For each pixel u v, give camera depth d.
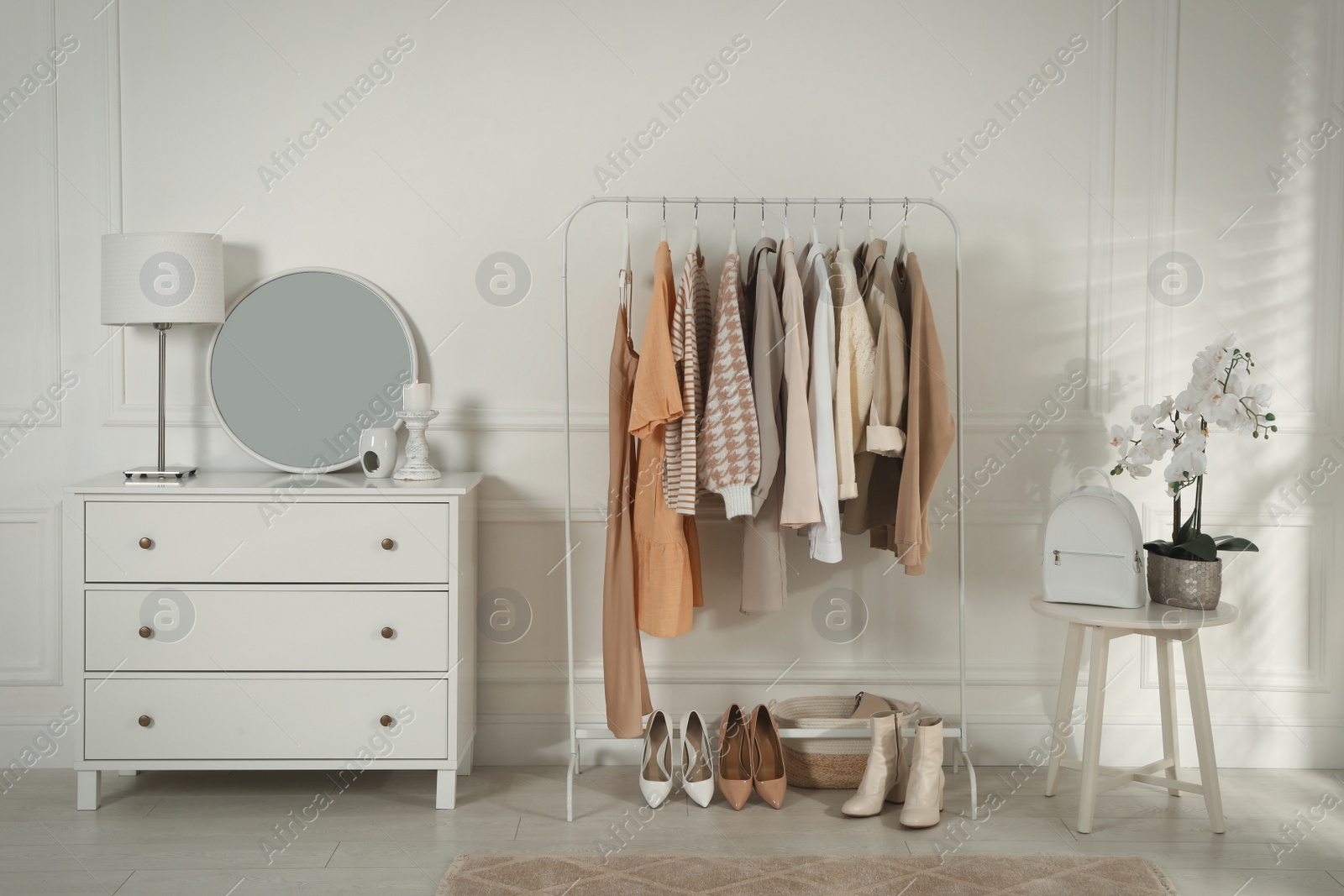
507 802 2.50
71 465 2.73
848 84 2.73
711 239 2.75
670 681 2.79
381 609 2.38
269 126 2.71
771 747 2.56
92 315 2.71
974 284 2.76
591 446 2.77
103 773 2.66
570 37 2.72
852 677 2.79
